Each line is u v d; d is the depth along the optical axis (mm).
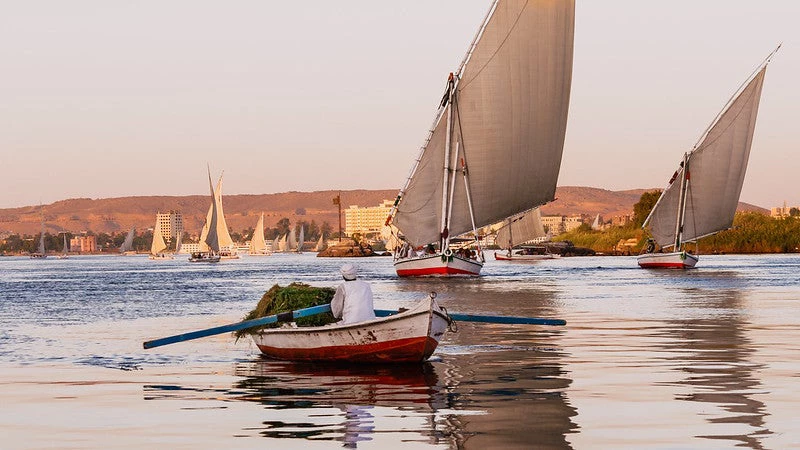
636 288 79500
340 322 31953
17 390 26906
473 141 94688
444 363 31250
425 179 97188
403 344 30562
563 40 91250
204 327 47469
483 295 70750
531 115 92750
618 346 35375
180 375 29844
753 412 21625
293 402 24297
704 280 92750
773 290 72625
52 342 40875
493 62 93000
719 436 19125
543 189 94062
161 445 19250
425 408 22906
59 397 25594
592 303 60281
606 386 25750
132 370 31172
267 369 31078
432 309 29984
